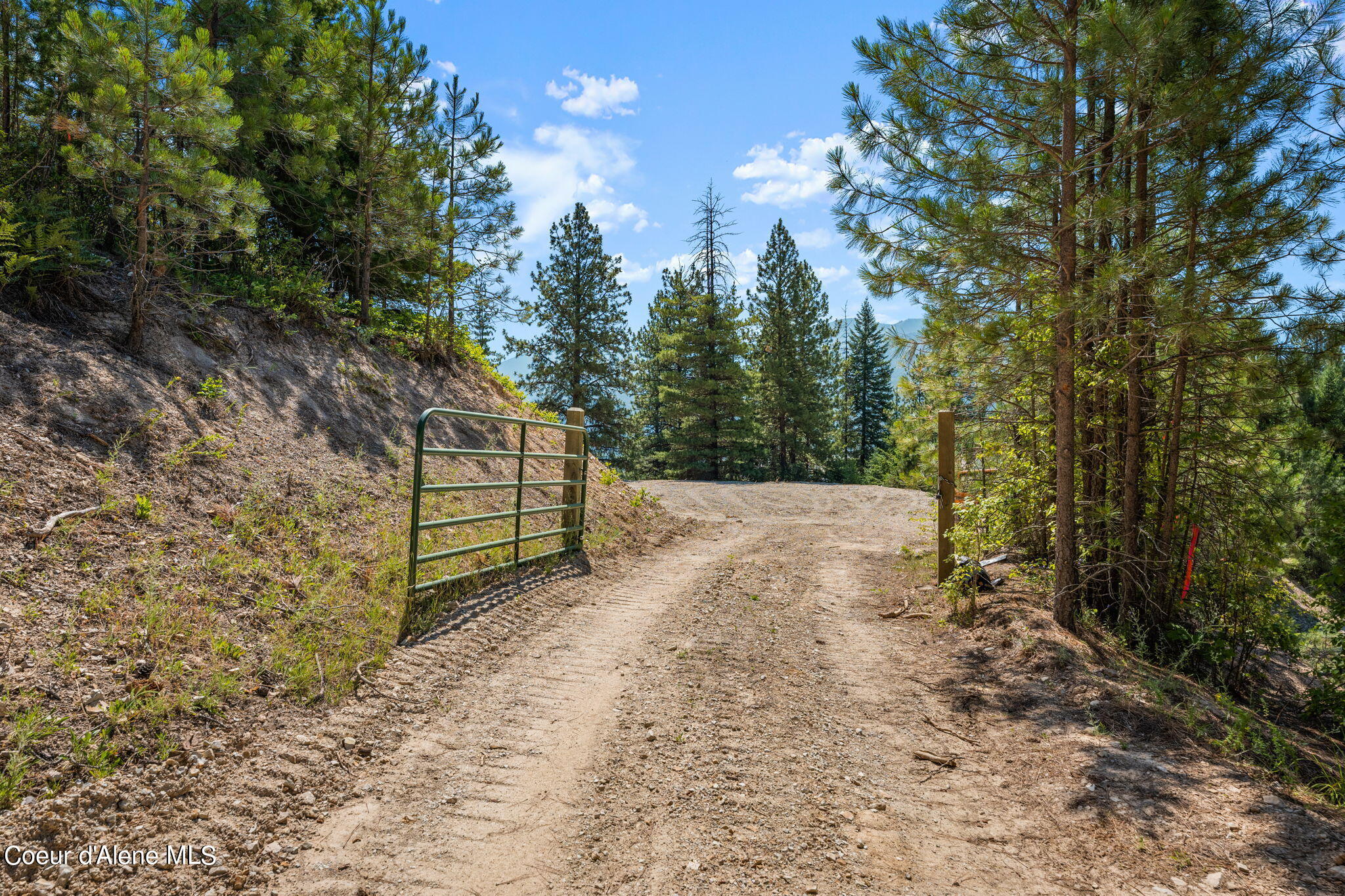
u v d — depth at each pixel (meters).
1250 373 7.02
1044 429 8.25
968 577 7.43
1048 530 9.16
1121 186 7.46
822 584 8.90
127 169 6.46
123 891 2.66
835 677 5.75
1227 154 6.92
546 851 3.22
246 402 7.29
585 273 35.41
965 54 6.63
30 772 2.99
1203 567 7.77
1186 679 6.21
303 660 4.52
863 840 3.43
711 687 5.31
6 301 6.20
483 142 12.74
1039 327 6.83
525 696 4.91
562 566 8.23
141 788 3.17
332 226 10.92
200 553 5.09
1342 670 6.88
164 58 6.47
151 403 6.21
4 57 8.12
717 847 3.30
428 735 4.25
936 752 4.50
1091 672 5.48
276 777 3.53
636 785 3.85
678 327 35.94
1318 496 7.95
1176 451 7.54
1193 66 6.47
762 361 40.16
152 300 7.11
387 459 8.11
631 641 6.21
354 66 10.65
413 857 3.13
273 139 10.45
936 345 7.59
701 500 17.17
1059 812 3.71
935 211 6.27
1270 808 3.58
